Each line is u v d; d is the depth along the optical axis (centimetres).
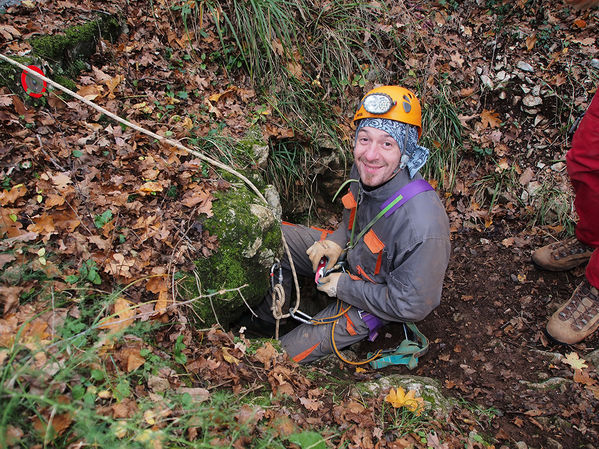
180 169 244
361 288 261
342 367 273
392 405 211
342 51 375
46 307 170
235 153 286
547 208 354
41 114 229
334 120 372
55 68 250
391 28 389
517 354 268
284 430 174
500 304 308
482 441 207
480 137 379
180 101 297
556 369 253
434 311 312
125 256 202
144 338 181
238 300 240
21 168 205
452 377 261
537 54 392
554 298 307
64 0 279
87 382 153
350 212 281
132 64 295
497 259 340
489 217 363
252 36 336
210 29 337
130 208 215
